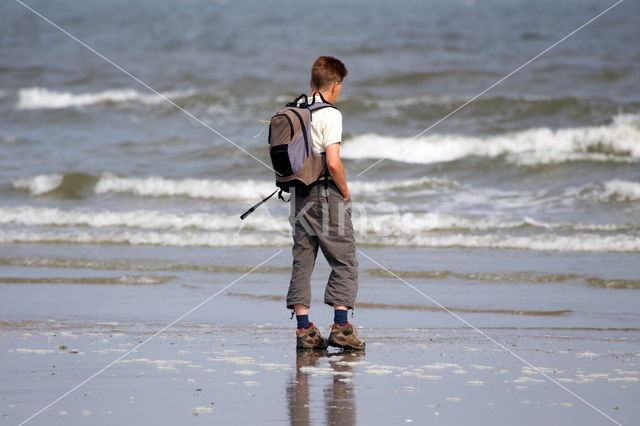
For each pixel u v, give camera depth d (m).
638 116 55.91
